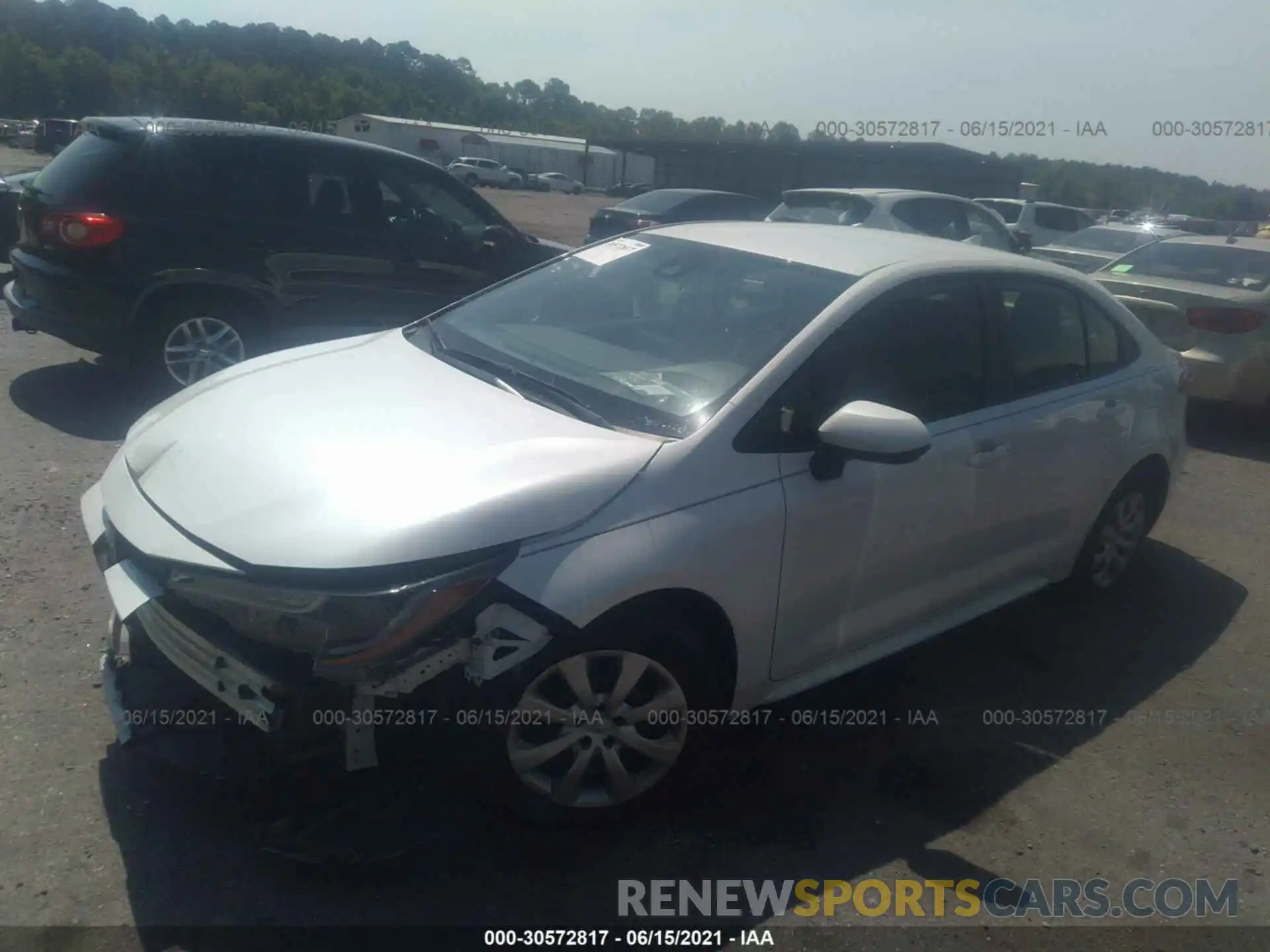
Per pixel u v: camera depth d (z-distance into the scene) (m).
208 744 3.00
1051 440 4.18
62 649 3.85
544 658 2.81
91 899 2.73
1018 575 4.36
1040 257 14.59
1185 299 7.88
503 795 2.92
